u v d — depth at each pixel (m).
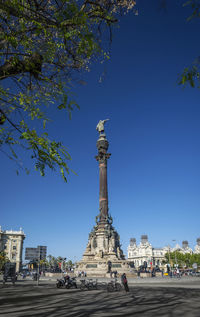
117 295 18.20
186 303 13.12
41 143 4.53
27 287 27.53
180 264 129.75
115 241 60.69
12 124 4.69
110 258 54.69
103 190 64.19
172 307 11.77
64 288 26.36
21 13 4.52
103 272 51.59
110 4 5.43
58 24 4.74
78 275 50.19
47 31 4.99
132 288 24.81
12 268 32.28
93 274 51.44
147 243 190.00
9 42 4.71
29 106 4.79
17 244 117.12
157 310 10.94
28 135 4.50
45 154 4.50
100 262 53.62
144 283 33.84
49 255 133.00
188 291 20.25
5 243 115.12
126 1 5.36
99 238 58.75
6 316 9.64
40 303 13.92
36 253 29.22
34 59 5.14
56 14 4.74
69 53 5.28
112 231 59.81
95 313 10.30
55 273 58.19
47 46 5.22
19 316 9.62
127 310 11.05
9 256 113.81
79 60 5.32
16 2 4.38
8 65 5.04
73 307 12.20
